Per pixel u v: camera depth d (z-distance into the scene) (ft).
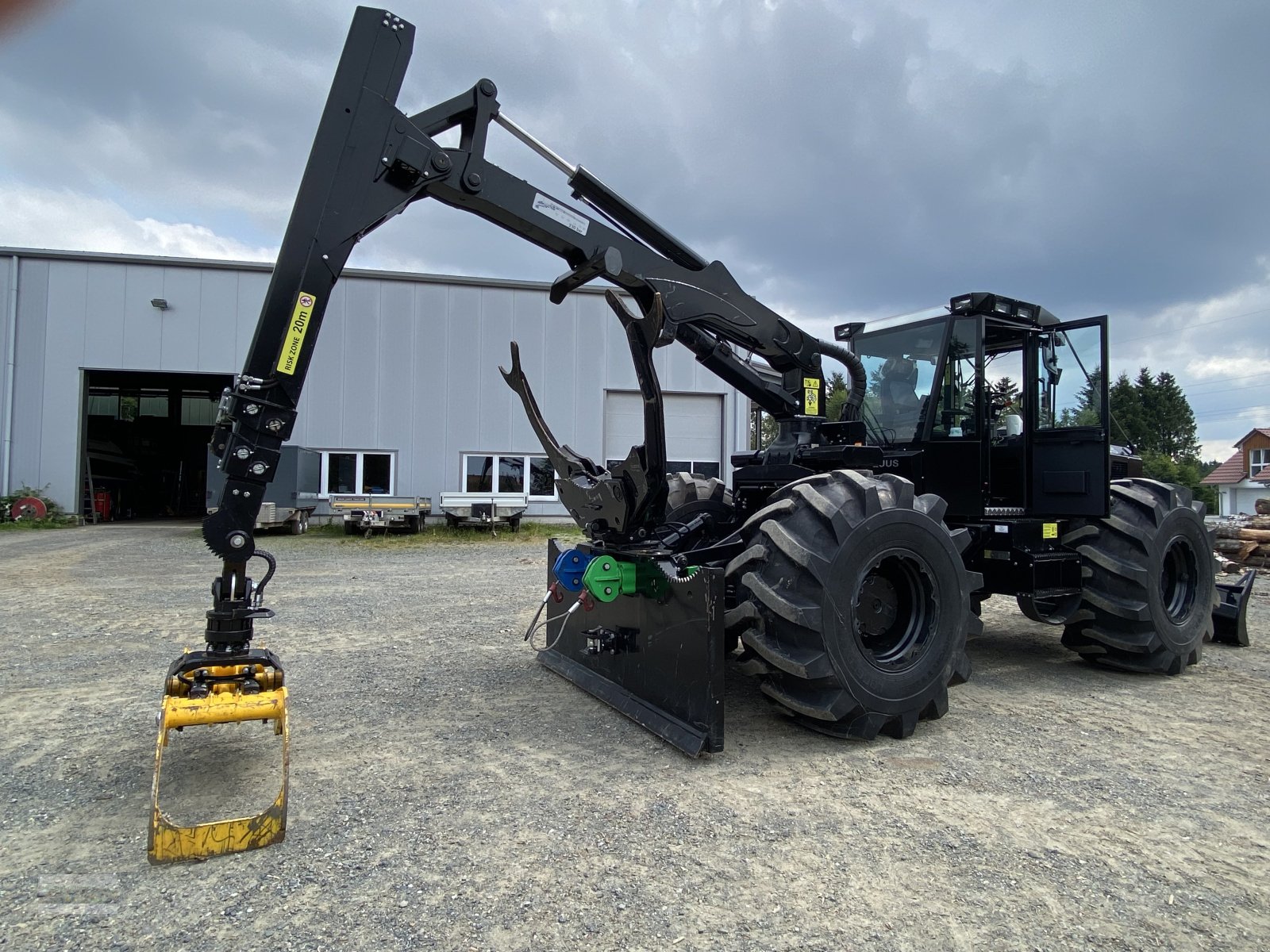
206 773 10.19
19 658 16.53
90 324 56.18
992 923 6.89
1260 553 34.32
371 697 13.84
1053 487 16.24
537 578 30.81
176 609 22.74
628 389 58.39
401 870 7.67
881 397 16.96
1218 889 7.55
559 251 12.27
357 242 10.28
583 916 6.88
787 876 7.65
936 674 12.01
